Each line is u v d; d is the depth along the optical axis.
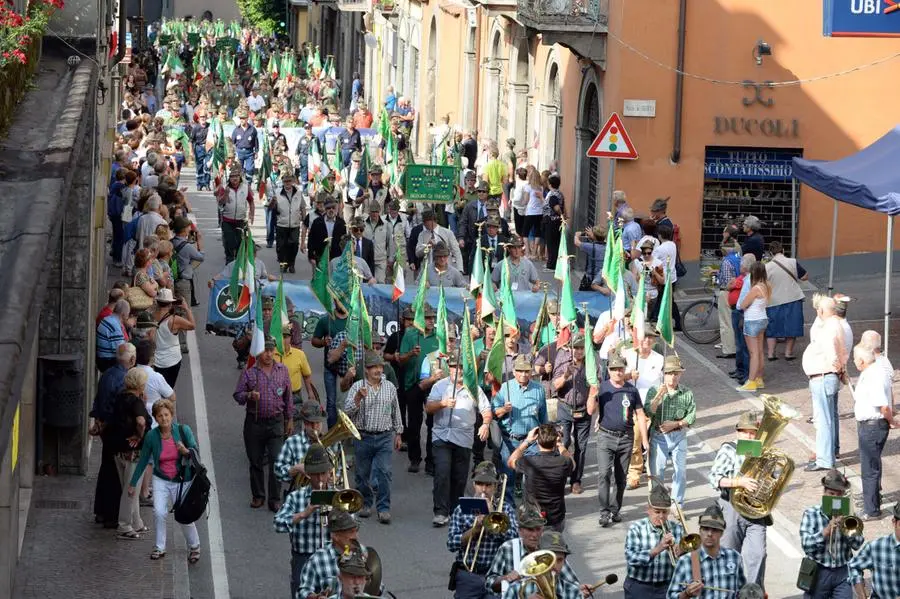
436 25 61.97
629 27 36.62
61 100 16.44
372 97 79.38
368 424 20.38
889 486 22.44
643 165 37.19
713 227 37.59
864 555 15.14
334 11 93.88
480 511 15.12
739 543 17.36
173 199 34.47
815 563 16.03
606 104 38.03
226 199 35.09
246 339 26.19
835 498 15.84
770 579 18.92
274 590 18.16
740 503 16.92
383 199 38.25
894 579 15.00
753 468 16.95
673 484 20.94
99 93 26.34
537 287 27.77
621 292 24.61
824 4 33.09
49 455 21.75
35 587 17.47
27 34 15.69
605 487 20.55
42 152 13.64
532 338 23.88
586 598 14.12
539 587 13.12
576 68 41.06
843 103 37.06
